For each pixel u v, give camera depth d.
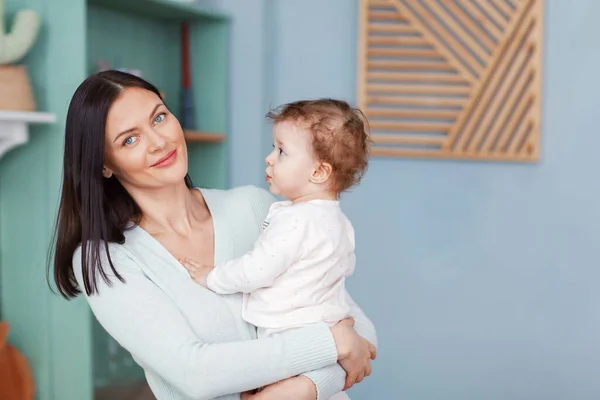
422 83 3.09
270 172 1.39
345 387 1.31
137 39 2.94
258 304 1.32
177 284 1.34
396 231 3.11
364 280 3.14
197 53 3.07
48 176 2.26
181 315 1.27
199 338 1.30
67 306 2.27
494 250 3.04
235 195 1.56
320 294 1.32
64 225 1.36
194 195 1.54
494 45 2.97
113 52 2.80
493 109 2.99
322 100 1.40
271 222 1.34
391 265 3.12
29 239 2.29
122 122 1.30
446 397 3.11
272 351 1.22
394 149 3.04
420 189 3.08
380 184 3.10
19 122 2.11
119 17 2.83
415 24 3.04
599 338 2.97
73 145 1.32
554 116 2.96
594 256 2.96
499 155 2.97
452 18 3.05
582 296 2.98
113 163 1.34
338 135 1.34
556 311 3.01
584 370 3.00
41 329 2.30
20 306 2.31
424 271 3.10
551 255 3.00
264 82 3.06
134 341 1.25
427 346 3.11
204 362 1.20
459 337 3.09
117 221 1.39
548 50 2.95
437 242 3.08
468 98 3.02
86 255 1.30
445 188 3.06
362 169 1.42
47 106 2.25
